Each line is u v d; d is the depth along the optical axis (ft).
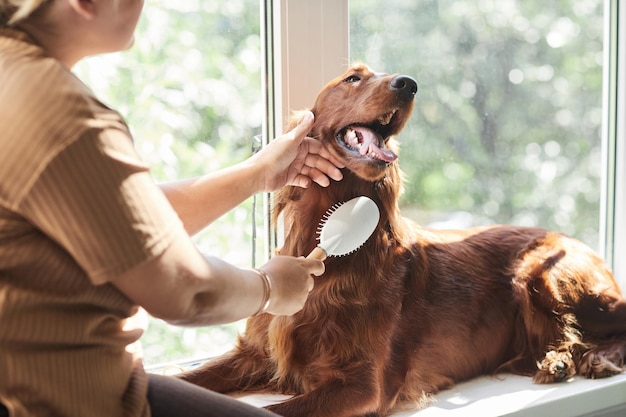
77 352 3.03
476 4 6.07
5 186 2.76
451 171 6.14
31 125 2.73
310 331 4.84
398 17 5.71
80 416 3.03
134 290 2.97
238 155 5.42
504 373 5.60
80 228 2.77
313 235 4.86
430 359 5.21
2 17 3.01
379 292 4.90
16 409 2.91
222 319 3.36
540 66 6.47
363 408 4.76
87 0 3.02
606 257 6.99
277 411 4.55
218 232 5.42
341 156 4.75
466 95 6.13
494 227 5.84
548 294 5.61
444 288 5.27
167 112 5.18
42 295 2.91
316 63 5.30
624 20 6.66
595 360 5.54
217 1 5.22
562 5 6.51
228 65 5.30
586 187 6.86
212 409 3.46
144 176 2.94
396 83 4.62
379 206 4.91
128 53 5.05
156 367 5.29
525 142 6.48
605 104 6.85
